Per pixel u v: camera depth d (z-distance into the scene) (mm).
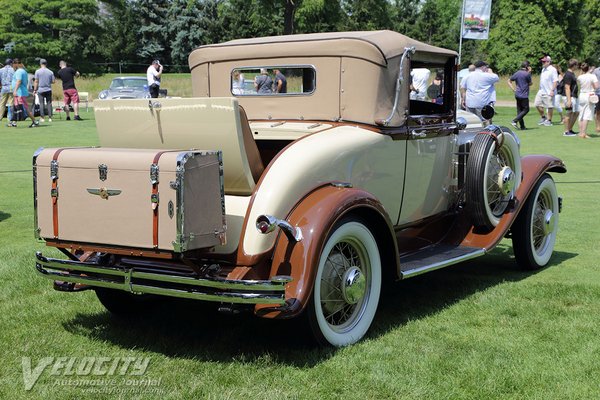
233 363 3658
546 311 4562
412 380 3418
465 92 16453
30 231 7070
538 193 5707
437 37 69312
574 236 7043
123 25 59250
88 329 4273
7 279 5262
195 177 3361
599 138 16578
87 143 15523
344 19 46125
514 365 3615
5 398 3256
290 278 3383
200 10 58500
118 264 4004
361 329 4035
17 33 43625
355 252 4078
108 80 43469
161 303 4852
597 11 52156
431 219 5180
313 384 3375
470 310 4629
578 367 3584
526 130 18609
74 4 44594
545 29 43125
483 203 5145
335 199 3734
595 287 5102
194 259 3756
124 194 3445
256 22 43969
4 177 10812
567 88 16984
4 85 21047
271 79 4855
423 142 4848
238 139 3645
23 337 4090
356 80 4449
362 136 4277
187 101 3736
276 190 3617
